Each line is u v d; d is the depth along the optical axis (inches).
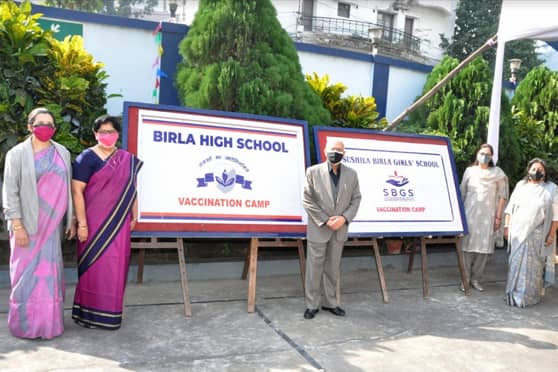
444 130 278.1
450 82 283.1
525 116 325.7
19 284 133.0
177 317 160.1
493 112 235.8
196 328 151.9
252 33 216.1
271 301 182.5
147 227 158.9
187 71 218.5
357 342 147.7
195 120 172.9
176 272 200.1
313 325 160.1
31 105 181.3
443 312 181.8
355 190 168.7
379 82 311.7
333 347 142.8
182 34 242.7
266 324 158.7
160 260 206.7
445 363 135.8
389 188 199.0
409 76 322.0
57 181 135.7
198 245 221.9
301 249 182.1
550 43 278.8
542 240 195.2
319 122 225.3
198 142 171.9
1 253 190.2
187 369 123.6
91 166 141.7
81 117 198.2
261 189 177.8
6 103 176.1
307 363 130.6
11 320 134.6
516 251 195.8
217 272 207.9
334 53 295.4
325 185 163.0
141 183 160.9
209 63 214.4
